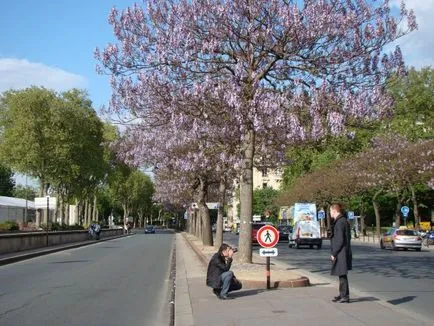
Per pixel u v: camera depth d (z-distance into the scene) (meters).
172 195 53.66
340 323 9.45
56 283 17.52
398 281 17.50
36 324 10.59
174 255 31.91
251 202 19.78
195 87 16.69
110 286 16.84
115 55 17.80
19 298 14.09
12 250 31.03
